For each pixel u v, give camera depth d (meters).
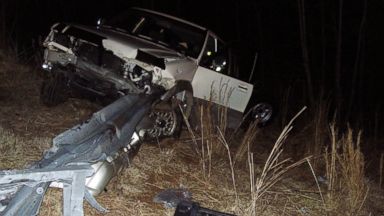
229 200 5.81
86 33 7.07
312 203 6.41
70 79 7.26
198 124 7.68
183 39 8.23
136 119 5.46
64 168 3.52
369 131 12.28
